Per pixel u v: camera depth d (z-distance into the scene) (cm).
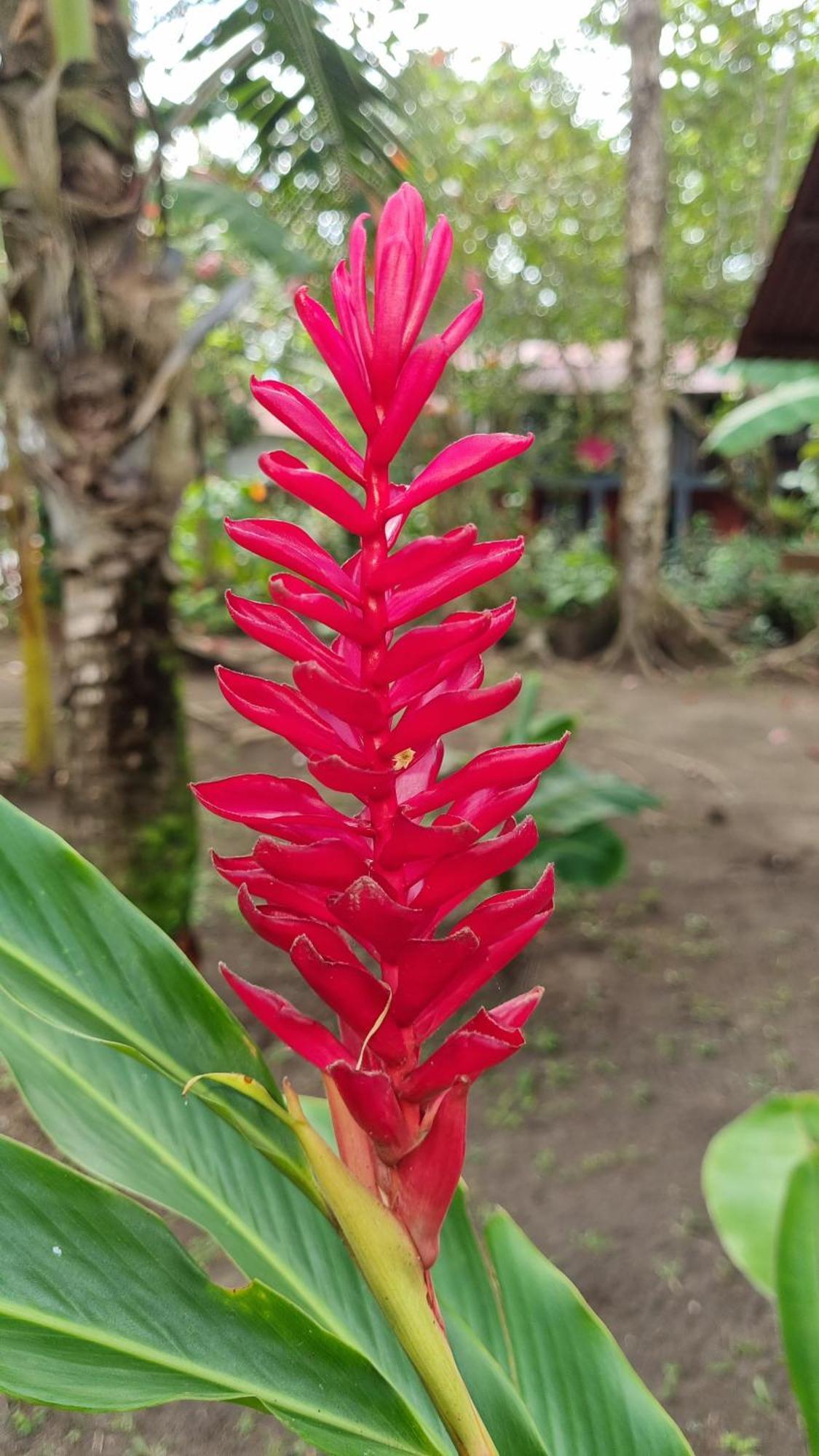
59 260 309
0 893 125
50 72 297
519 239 1263
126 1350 107
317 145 407
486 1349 153
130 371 330
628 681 1167
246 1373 111
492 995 442
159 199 333
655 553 1217
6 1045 132
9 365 327
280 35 358
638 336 1166
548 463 1507
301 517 1229
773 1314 274
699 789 753
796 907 541
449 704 87
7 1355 102
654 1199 316
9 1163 113
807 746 881
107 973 124
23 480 498
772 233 1227
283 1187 142
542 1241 299
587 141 1247
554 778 433
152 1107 139
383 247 85
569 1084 379
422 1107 102
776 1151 168
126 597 350
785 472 1483
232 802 94
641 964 474
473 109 1219
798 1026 420
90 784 359
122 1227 115
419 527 1283
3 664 1038
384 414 87
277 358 1052
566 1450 149
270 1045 393
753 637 1277
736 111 1239
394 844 87
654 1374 256
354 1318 138
